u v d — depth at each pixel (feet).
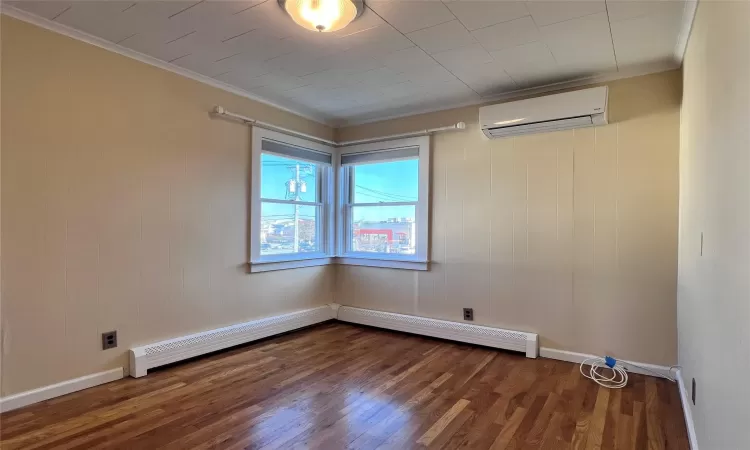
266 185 12.62
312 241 14.42
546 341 10.86
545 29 7.70
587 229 10.29
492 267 11.71
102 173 8.60
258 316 12.13
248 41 8.38
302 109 13.02
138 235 9.23
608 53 8.73
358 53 8.87
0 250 7.22
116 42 8.50
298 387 8.72
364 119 14.10
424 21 7.41
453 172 12.39
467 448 6.42
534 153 11.05
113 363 8.82
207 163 10.64
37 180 7.66
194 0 6.84
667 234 9.31
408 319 13.05
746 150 3.54
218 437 6.62
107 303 8.71
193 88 10.29
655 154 9.46
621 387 8.77
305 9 6.59
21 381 7.50
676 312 9.20
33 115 7.59
